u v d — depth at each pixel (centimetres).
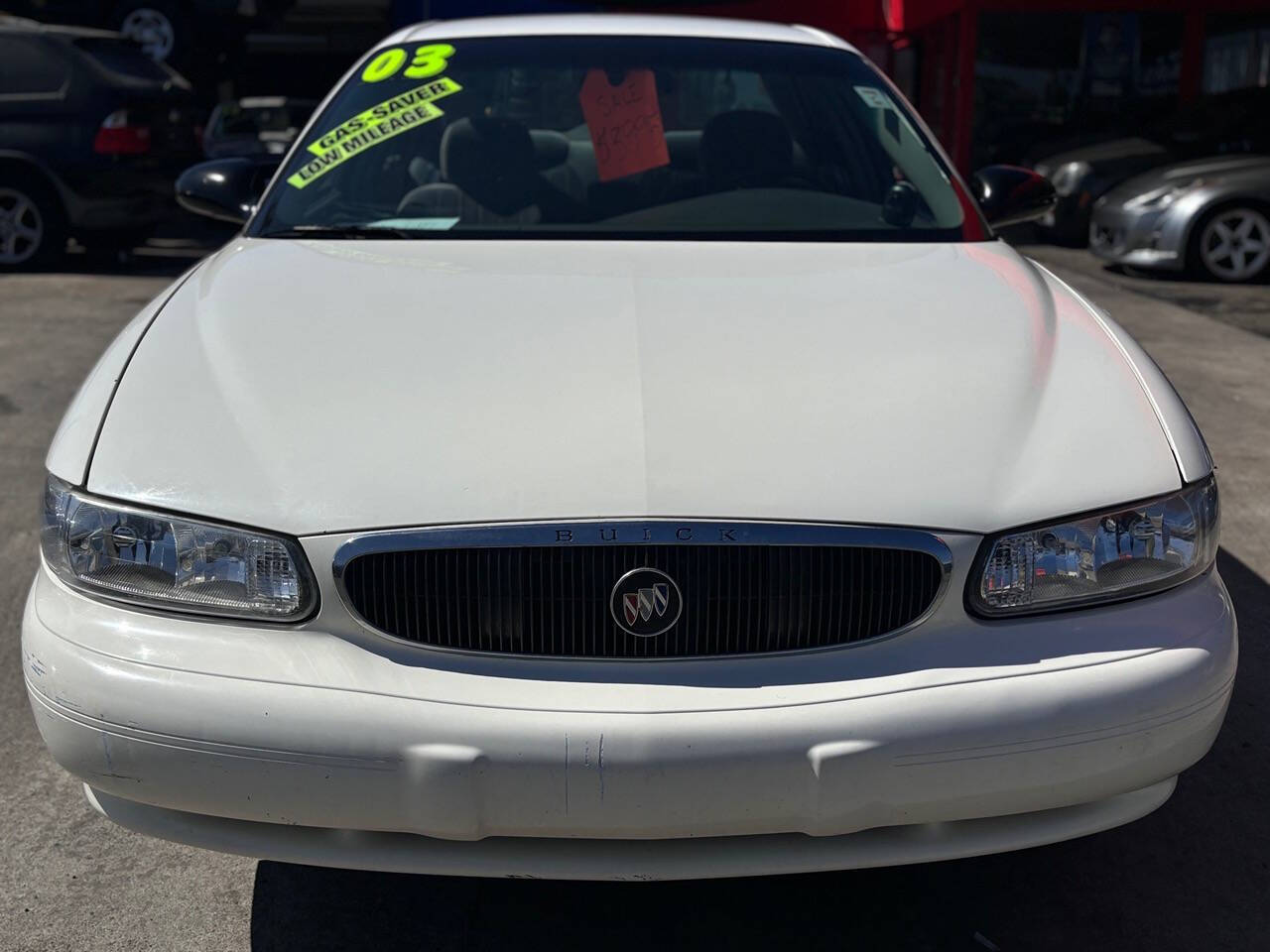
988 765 191
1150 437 216
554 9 1434
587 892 245
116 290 912
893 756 189
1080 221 1148
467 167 313
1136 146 1161
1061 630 200
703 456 201
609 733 186
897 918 238
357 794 190
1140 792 209
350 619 195
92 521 203
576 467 199
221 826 200
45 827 265
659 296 251
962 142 1288
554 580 194
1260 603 375
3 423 553
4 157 973
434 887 247
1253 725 307
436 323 237
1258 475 489
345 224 301
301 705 190
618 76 331
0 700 316
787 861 197
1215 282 964
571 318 239
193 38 1461
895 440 207
